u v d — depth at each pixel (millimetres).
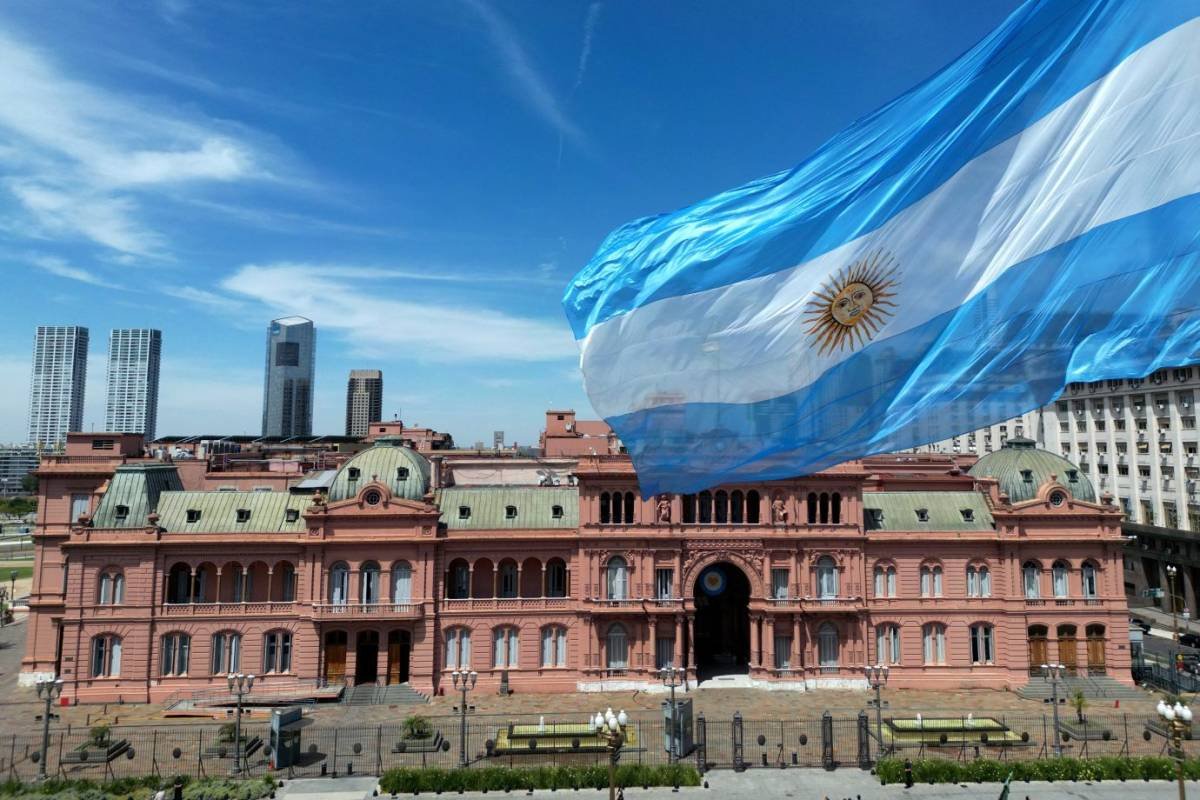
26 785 57438
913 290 19234
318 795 57531
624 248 22000
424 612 82500
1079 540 86750
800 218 20609
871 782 59688
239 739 64688
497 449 145500
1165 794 56906
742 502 87000
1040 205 18047
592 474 85500
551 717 74812
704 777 60719
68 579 80938
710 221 21375
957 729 68188
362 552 83250
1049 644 86125
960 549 87625
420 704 79438
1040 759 61094
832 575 86688
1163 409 118312
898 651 86438
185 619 81500
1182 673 87250
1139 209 16969
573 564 86000
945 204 19062
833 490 87000
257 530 84688
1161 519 118125
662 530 85375
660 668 84375
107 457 91875
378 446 89875
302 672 81125
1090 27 17906
